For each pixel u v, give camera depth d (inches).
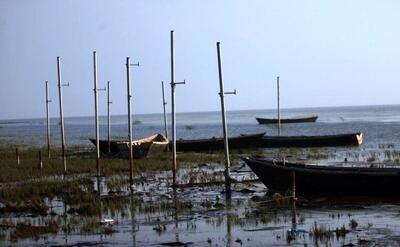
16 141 3444.9
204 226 718.5
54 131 5620.1
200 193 1000.2
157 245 630.5
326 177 941.2
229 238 649.6
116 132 4761.3
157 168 1434.5
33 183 1143.6
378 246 589.0
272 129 4111.7
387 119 5556.1
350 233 653.3
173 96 1091.3
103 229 713.6
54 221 762.2
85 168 1427.2
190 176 1214.3
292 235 642.8
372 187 917.8
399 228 674.8
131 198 946.1
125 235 681.6
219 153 1995.6
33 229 714.2
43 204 904.9
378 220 728.3
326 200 901.8
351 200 898.1
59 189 1059.9
